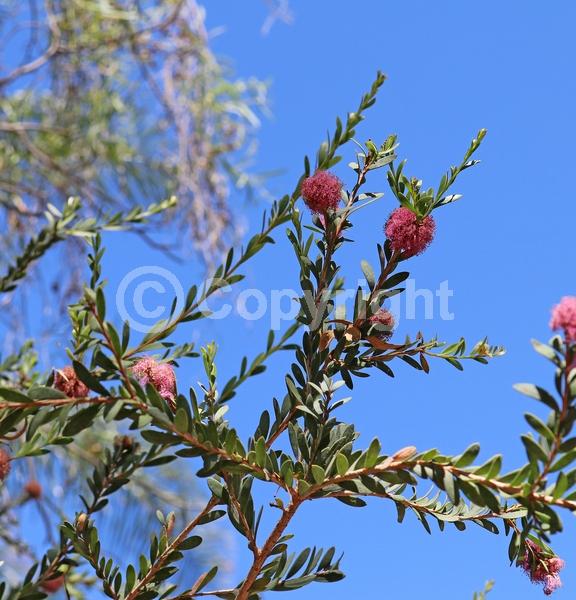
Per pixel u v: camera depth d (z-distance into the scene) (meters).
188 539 0.79
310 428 0.74
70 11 3.66
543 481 0.56
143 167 3.66
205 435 0.67
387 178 0.78
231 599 0.76
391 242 0.79
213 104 3.73
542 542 0.70
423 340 0.80
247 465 0.69
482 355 0.79
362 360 0.81
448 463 0.60
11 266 1.28
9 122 3.65
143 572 0.80
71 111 3.76
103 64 3.74
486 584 0.83
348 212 0.81
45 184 3.75
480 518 0.71
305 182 0.83
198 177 3.59
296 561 0.77
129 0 3.73
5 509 1.81
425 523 0.71
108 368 0.65
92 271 0.72
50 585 1.07
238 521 0.75
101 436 2.35
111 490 0.90
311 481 0.71
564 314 0.55
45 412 0.66
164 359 0.84
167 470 2.44
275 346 0.82
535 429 0.55
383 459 0.64
